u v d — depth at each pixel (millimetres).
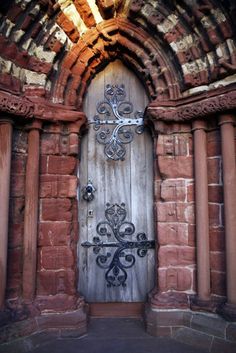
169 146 3787
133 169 4168
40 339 3348
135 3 3764
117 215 4113
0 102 3268
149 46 3930
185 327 3477
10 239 3475
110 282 4035
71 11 3781
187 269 3648
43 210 3697
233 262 3273
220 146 3562
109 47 4137
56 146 3795
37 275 3615
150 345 3312
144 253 4066
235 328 3139
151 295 3766
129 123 4223
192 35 3689
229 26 3381
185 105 3691
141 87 4273
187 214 3703
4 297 3275
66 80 3920
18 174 3607
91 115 4250
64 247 3715
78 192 4113
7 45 3410
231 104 3312
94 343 3365
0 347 3080
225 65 3375
